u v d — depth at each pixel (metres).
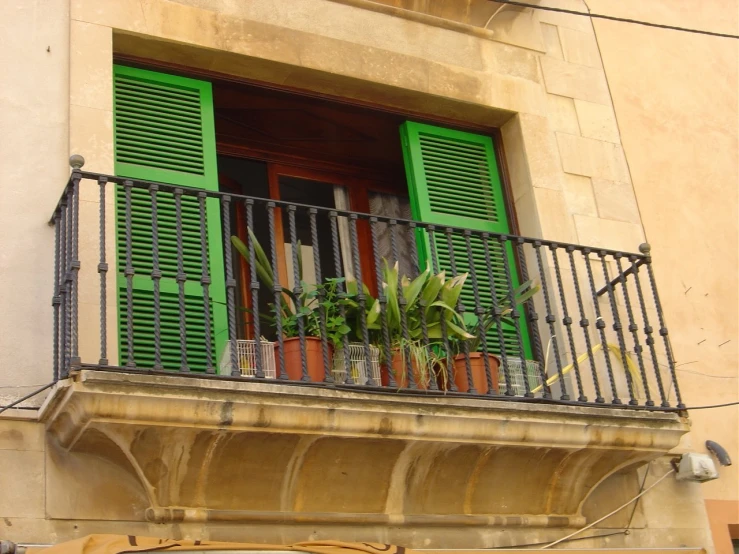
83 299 6.43
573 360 7.15
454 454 6.71
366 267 8.65
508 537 7.04
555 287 8.01
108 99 7.03
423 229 8.05
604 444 7.03
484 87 8.46
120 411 5.73
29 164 6.68
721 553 7.75
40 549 5.64
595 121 8.86
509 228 8.38
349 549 5.69
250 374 6.52
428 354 6.70
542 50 8.89
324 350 6.40
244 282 8.14
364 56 8.07
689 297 8.59
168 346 6.77
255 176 8.62
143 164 7.23
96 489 6.02
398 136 8.68
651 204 8.78
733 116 9.62
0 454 5.91
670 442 7.28
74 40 7.09
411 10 8.40
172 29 7.43
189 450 6.04
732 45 9.98
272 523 6.35
